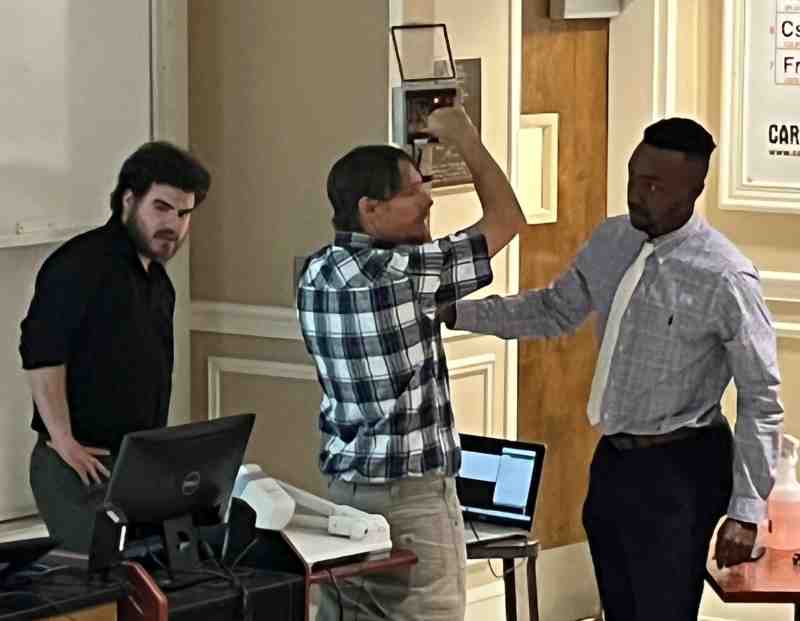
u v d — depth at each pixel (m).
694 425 5.30
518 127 6.93
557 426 7.64
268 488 4.90
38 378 5.15
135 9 6.57
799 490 5.81
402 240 5.04
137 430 5.30
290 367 6.82
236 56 6.85
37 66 6.14
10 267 6.25
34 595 4.23
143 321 5.28
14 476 6.36
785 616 7.45
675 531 5.30
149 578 4.36
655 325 5.27
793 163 7.33
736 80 7.38
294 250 6.79
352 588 5.18
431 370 5.04
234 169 6.91
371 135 6.49
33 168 6.15
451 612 5.12
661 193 5.20
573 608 7.77
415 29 6.39
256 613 4.56
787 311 7.36
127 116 6.57
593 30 7.54
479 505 6.14
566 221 7.56
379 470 4.98
